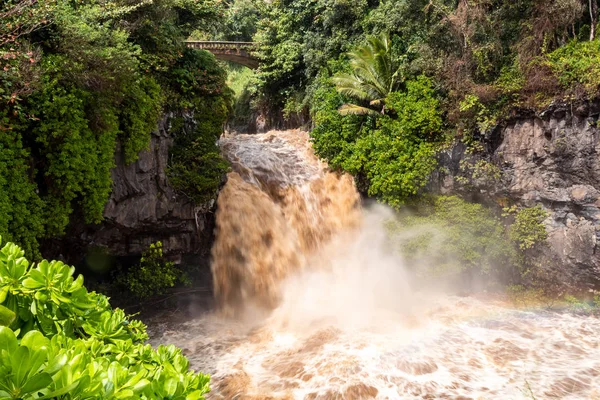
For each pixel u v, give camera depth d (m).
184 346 11.62
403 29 17.55
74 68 9.59
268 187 15.91
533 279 13.79
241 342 11.80
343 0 20.22
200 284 14.94
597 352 10.44
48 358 1.91
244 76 31.84
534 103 13.05
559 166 12.77
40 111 9.27
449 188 14.90
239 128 30.11
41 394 1.80
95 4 11.84
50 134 9.45
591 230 12.26
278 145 18.81
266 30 25.23
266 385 9.49
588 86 11.80
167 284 13.16
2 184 8.64
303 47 23.08
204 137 14.04
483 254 14.05
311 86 22.06
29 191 9.14
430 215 14.78
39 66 9.19
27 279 2.64
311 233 16.08
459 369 9.77
